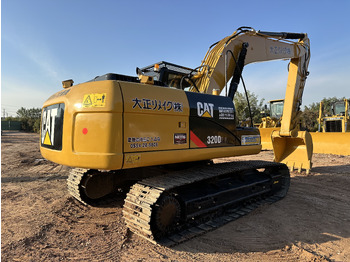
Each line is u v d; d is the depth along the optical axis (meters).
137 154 3.23
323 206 4.92
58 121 3.53
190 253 3.15
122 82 3.29
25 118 49.34
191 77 5.32
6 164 9.64
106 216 4.36
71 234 3.65
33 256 3.02
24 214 4.38
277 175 5.71
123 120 3.17
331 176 7.36
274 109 18.41
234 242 3.46
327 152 11.34
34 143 19.83
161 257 3.03
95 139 3.11
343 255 3.13
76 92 3.32
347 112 14.16
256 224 4.08
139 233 3.41
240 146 4.61
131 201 3.48
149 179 3.79
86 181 4.72
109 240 3.47
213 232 3.78
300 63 7.27
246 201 4.89
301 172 7.81
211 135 4.14
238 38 5.79
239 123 6.22
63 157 3.33
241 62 5.68
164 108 3.54
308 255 3.10
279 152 8.07
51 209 4.62
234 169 4.52
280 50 6.73
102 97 3.13
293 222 4.16
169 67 5.08
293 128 7.59
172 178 3.80
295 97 7.33
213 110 4.20
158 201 3.34
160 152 3.46
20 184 6.54
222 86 5.46
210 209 4.04
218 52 5.43
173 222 3.56
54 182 6.77
